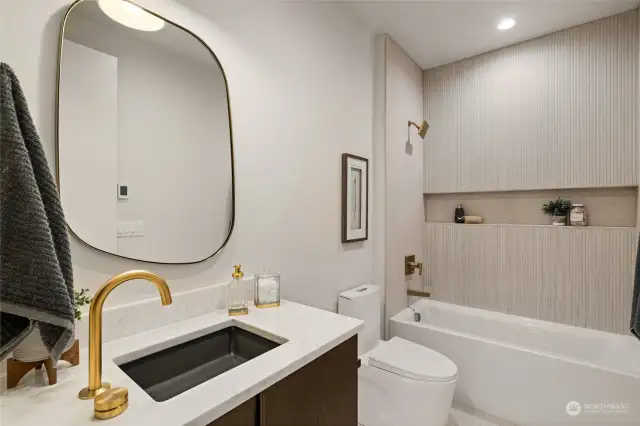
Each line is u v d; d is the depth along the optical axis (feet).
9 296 2.19
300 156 5.96
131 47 3.76
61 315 2.34
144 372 3.31
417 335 7.79
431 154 10.28
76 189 3.34
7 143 2.31
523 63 8.68
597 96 7.70
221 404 2.39
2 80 2.37
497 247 8.99
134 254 3.76
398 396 5.82
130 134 3.74
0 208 2.26
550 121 8.30
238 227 4.86
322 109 6.49
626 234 7.33
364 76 7.82
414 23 7.76
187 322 4.02
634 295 4.46
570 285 7.98
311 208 6.21
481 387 6.89
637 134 7.22
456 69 9.79
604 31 7.60
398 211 8.80
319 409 3.41
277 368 2.88
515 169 8.81
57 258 2.45
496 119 9.11
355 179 7.46
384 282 8.18
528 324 8.07
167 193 4.06
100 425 2.10
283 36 5.63
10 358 2.54
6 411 2.24
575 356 7.36
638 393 5.36
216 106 4.56
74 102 3.34
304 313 4.37
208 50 4.47
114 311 3.50
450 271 9.78
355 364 3.98
